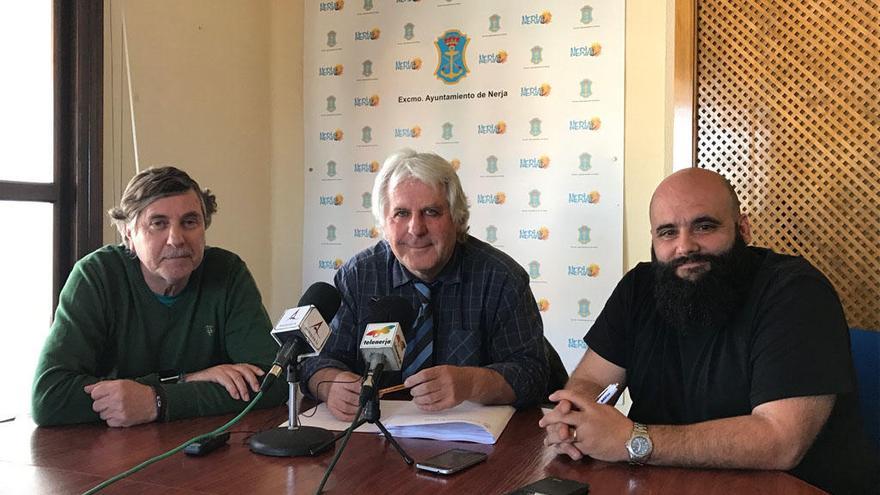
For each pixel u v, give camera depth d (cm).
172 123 325
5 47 264
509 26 345
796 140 300
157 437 153
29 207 271
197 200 190
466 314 199
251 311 206
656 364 170
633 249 327
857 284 290
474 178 352
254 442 142
